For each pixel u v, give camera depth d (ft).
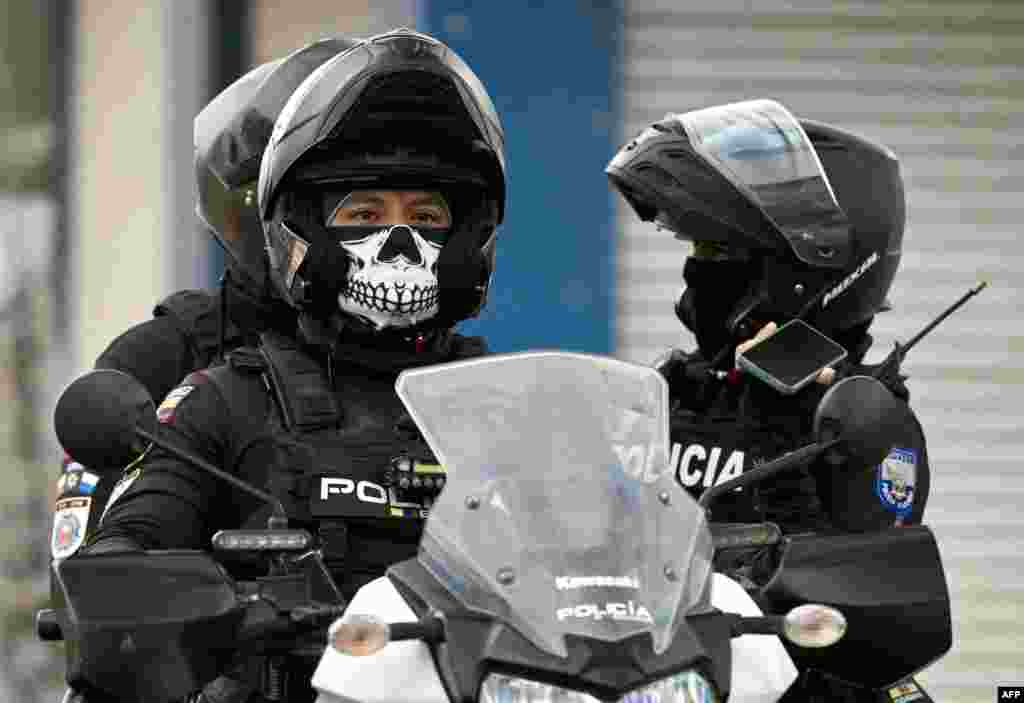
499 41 103.65
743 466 53.93
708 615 35.94
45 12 116.88
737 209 55.42
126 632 36.37
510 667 33.35
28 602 114.21
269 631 37.45
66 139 116.06
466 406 37.40
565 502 35.47
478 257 48.39
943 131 109.09
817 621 35.63
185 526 45.11
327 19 114.01
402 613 35.55
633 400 38.14
